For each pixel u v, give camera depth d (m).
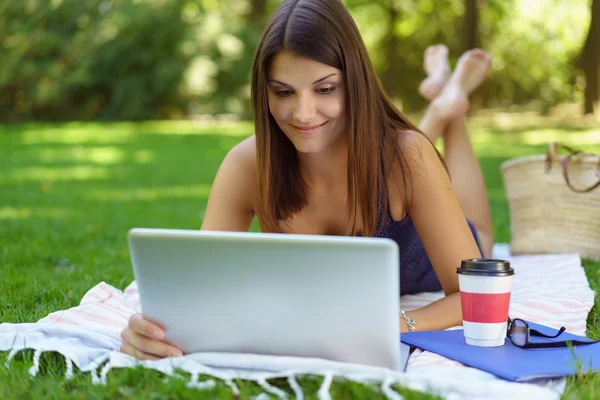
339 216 3.13
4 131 17.59
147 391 2.28
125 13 20.86
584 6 22.98
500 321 2.56
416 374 2.27
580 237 4.55
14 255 5.11
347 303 2.25
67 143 15.06
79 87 20.97
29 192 8.90
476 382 2.22
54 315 3.04
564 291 3.56
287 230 3.17
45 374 2.53
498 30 23.05
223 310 2.37
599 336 3.04
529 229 4.68
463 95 4.65
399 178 2.98
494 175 10.12
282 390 2.29
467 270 2.56
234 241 2.24
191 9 21.11
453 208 2.95
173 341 2.49
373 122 2.80
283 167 3.03
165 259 2.34
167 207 7.84
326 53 2.62
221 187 3.18
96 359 2.53
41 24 21.00
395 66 22.72
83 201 8.23
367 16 23.70
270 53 2.66
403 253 3.39
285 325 2.34
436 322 2.85
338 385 2.26
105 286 3.46
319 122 2.71
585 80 19.80
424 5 23.00
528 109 23.56
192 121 21.03
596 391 2.23
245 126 19.50
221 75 21.22
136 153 13.47
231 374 2.35
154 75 20.83
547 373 2.31
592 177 4.50
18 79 20.67
